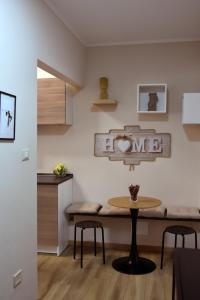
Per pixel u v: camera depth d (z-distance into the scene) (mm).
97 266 3541
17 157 2342
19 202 2381
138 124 4180
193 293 1356
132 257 3527
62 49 3340
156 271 3420
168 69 4078
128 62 4180
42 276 3287
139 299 2834
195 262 1698
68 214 4184
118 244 4164
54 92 4043
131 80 4180
